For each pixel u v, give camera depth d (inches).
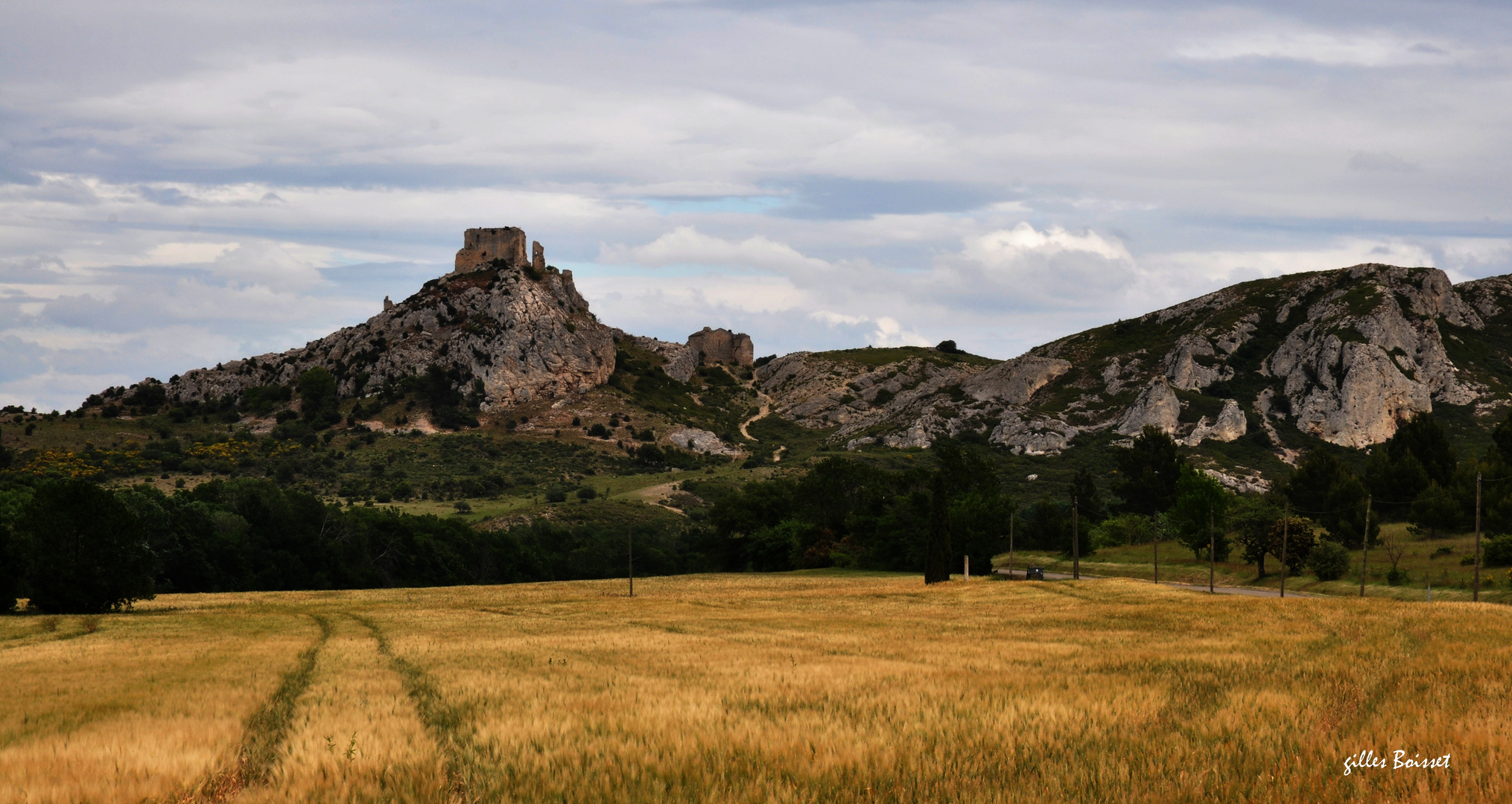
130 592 2401.6
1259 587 3029.0
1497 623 1517.0
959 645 1449.3
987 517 4035.4
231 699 958.4
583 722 790.5
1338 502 3809.1
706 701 892.0
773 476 7249.0
